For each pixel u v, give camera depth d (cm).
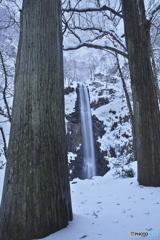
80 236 180
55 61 232
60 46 250
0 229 181
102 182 522
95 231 191
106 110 1803
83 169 1683
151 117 439
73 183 601
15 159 193
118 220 221
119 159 607
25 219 177
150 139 428
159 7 580
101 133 1700
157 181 407
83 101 1952
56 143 210
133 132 1033
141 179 429
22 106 206
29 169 188
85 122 1842
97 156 1653
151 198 319
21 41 234
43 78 215
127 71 1242
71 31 757
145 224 200
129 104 1093
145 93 447
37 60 218
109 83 1952
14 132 203
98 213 259
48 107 212
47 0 244
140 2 473
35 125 199
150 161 419
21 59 225
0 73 838
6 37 771
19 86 215
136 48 462
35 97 206
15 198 182
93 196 378
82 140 1770
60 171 209
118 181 496
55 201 196
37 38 225
